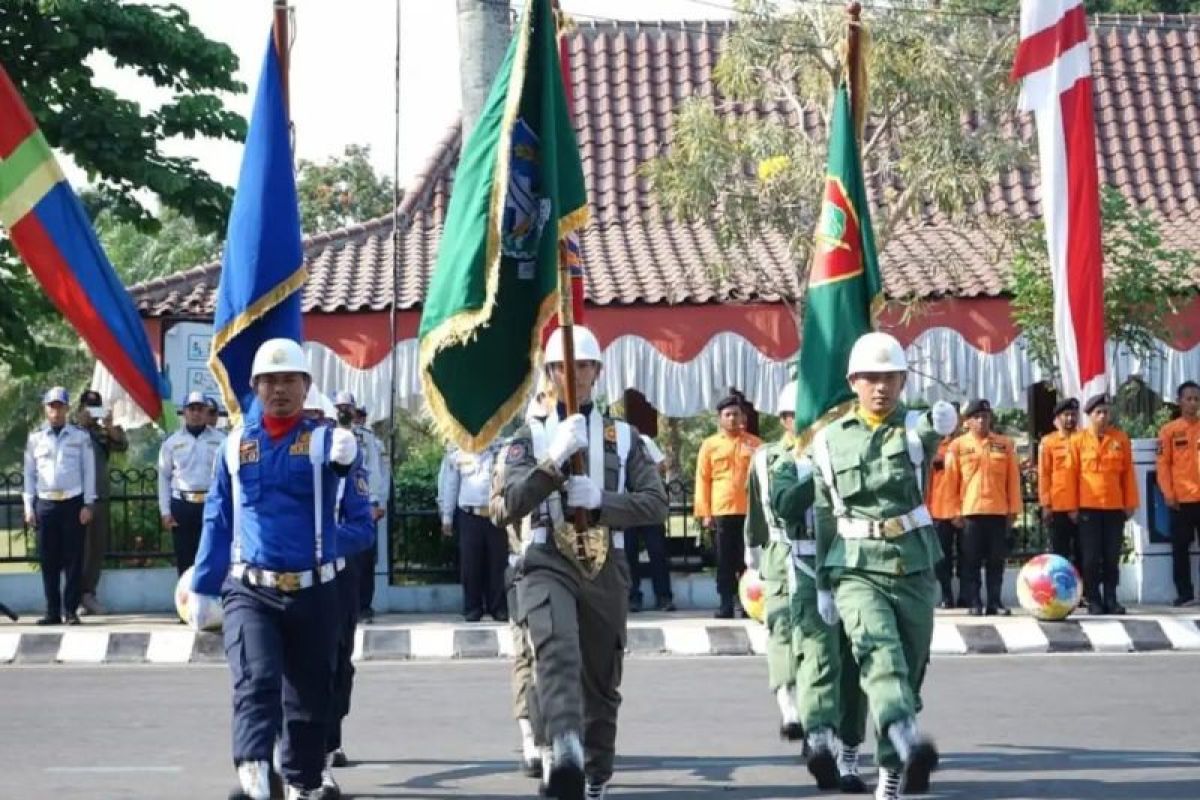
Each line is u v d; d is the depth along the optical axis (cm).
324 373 3011
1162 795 1354
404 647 2267
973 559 2452
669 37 3938
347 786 1426
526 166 1302
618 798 1370
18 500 2661
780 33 2750
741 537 2473
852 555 1284
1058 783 1404
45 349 3028
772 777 1448
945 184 2730
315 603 1184
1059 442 2459
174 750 1580
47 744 1612
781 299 2986
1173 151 3756
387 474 2580
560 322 1241
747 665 2148
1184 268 2977
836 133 1641
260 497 1180
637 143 3697
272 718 1156
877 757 1249
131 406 3008
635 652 2267
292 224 1576
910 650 1294
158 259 5509
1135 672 2053
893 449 1288
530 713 1298
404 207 3506
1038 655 2241
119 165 2833
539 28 1309
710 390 3006
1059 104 2317
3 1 2811
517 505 1177
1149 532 2619
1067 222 2342
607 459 1226
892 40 2705
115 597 2580
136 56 2880
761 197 2808
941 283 3048
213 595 1202
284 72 1591
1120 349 2955
